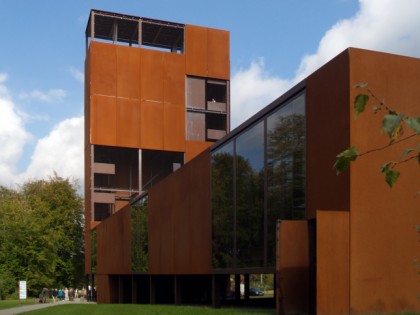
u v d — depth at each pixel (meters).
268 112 19.59
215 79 56.06
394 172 2.52
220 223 23.33
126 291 39.72
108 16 53.16
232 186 22.36
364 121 14.81
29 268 48.56
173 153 55.19
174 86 54.44
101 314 20.33
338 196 15.09
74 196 65.69
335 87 15.47
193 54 55.47
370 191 14.70
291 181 17.81
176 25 55.19
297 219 17.33
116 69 52.88
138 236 35.00
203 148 54.59
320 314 13.99
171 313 19.44
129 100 52.84
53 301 43.38
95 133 51.38
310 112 16.77
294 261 15.75
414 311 14.58
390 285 14.65
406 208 14.95
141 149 52.75
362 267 14.45
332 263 14.25
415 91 15.45
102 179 54.31
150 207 32.94
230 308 22.53
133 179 55.22
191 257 26.50
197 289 35.72
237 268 21.50
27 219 49.97
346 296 14.27
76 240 64.94
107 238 42.34
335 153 15.31
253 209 20.47
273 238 18.86
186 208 27.38
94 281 52.59
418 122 2.18
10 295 47.03
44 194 64.19
